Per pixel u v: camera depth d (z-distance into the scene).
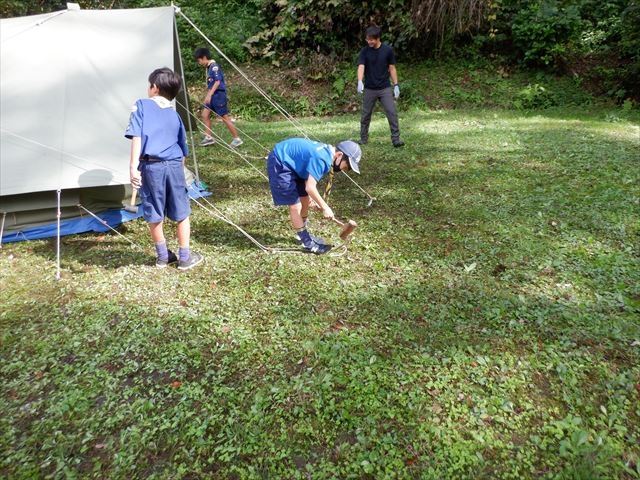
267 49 13.16
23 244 4.98
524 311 3.66
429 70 13.04
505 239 4.88
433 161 7.55
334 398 2.84
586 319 3.54
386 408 2.76
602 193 5.89
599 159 7.20
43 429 2.65
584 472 2.32
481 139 8.70
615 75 12.04
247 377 3.03
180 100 6.57
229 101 11.85
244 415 2.72
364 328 3.51
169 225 5.46
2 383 3.02
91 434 2.61
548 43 12.47
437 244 4.85
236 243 4.99
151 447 2.52
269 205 6.03
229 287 4.11
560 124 9.79
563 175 6.64
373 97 8.09
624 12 11.45
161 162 3.97
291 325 3.56
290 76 12.62
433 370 3.06
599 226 5.04
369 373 3.02
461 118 10.66
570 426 2.62
